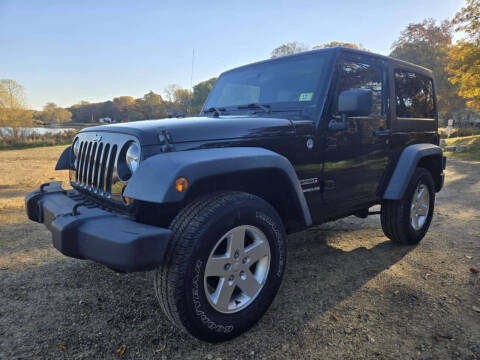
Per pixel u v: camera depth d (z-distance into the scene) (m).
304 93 2.92
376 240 4.17
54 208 2.22
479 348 2.08
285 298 2.70
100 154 2.39
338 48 2.96
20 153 19.55
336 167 2.97
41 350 2.07
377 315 2.45
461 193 7.44
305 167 2.71
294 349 2.07
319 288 2.87
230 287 2.08
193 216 1.95
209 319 1.97
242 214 2.07
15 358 2.00
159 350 2.07
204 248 1.91
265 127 2.44
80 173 2.71
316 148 2.77
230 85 3.63
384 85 3.46
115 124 2.38
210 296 2.01
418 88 4.05
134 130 2.06
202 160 1.91
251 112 3.15
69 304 2.62
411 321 2.37
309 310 2.52
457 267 3.30
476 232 4.46
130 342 2.15
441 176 4.35
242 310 2.15
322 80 2.86
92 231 1.84
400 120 3.65
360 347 2.09
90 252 1.84
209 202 2.03
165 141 2.03
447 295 2.74
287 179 2.36
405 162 3.62
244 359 1.98
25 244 4.01
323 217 3.00
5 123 31.81
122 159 2.14
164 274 1.88
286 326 2.31
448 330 2.26
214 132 2.21
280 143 2.51
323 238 4.25
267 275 2.28
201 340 2.07
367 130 3.23
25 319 2.42
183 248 1.87
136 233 1.76
